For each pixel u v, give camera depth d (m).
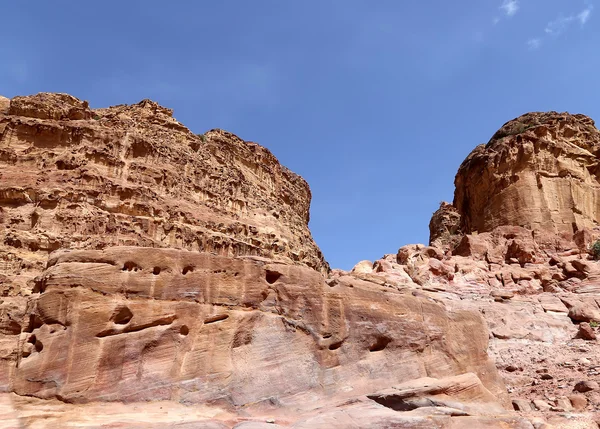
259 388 15.33
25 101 32.34
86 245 26.23
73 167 29.94
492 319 27.02
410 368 17.55
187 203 35.06
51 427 12.66
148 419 13.38
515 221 42.28
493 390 18.81
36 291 15.78
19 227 26.14
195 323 15.73
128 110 38.78
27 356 14.49
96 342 14.41
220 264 16.98
